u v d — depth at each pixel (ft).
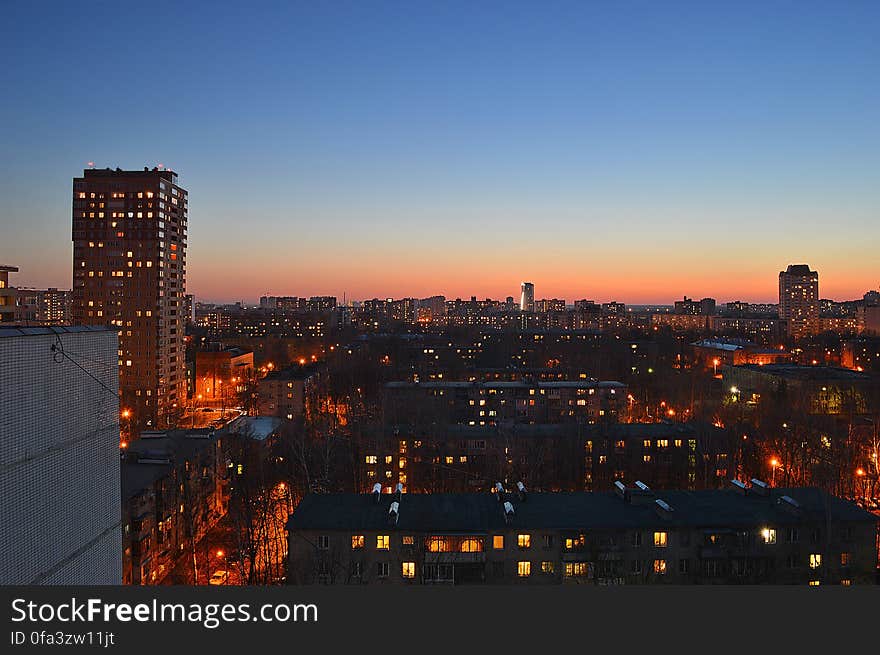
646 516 156.35
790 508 157.17
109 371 59.88
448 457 273.95
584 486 261.24
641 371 580.71
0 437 43.96
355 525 149.69
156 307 431.84
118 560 61.21
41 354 48.91
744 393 429.79
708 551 149.38
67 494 52.24
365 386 458.50
